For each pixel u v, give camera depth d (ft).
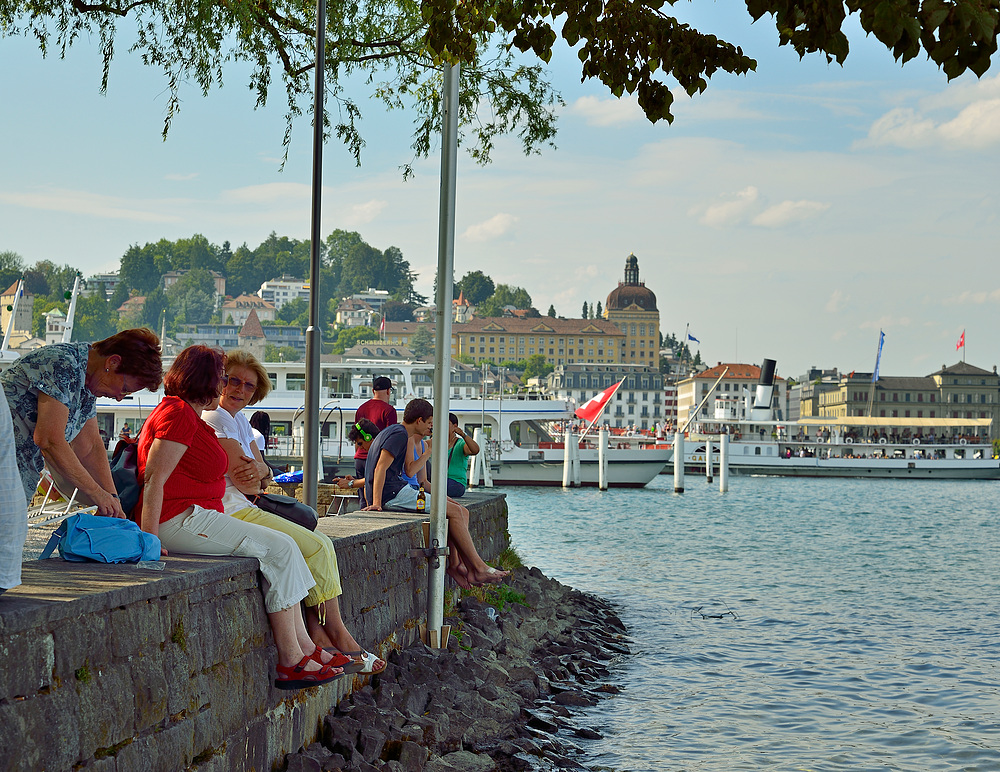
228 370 23.61
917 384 609.83
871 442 338.54
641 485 213.25
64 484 18.90
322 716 22.38
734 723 32.22
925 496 224.12
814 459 304.50
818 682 38.70
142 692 14.74
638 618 54.03
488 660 33.88
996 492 246.47
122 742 14.21
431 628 31.81
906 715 33.86
